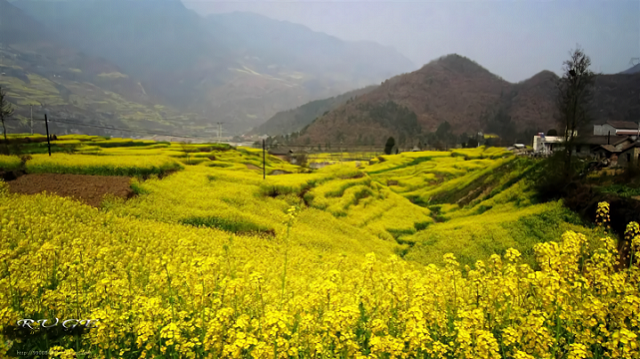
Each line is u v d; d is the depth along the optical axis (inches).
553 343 312.5
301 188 1924.2
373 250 1425.9
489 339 285.0
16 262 602.2
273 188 1797.5
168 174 1646.2
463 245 1401.3
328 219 1648.6
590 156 2352.4
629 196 1333.7
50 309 422.3
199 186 1577.3
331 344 315.6
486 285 383.6
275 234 1280.8
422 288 378.6
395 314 381.4
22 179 1305.4
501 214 1737.2
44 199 1071.0
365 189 2217.0
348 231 1583.4
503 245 1311.5
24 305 440.1
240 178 1808.6
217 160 2962.6
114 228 964.0
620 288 349.1
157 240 932.0
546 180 1772.9
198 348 335.3
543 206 1592.0
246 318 336.8
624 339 273.4
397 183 3405.5
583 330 325.1
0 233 778.2
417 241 1627.7
